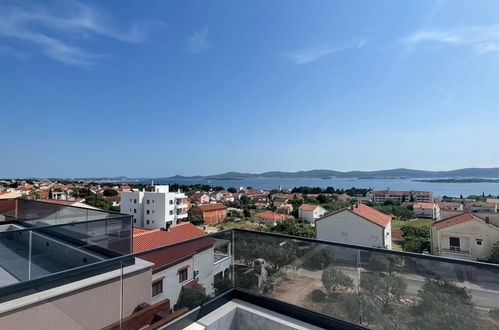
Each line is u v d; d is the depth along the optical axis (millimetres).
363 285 2387
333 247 2572
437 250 24422
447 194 97312
